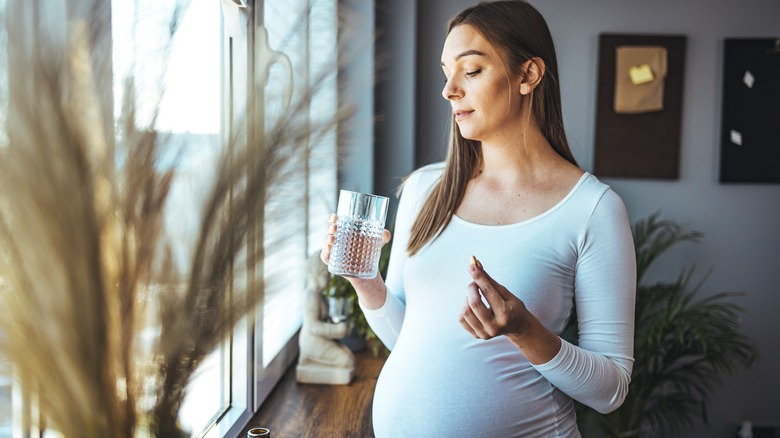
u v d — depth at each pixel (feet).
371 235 3.87
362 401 6.68
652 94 11.93
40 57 1.47
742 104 11.98
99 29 1.57
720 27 11.96
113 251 1.65
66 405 1.66
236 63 5.34
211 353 1.83
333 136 1.76
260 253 1.76
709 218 12.23
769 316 12.34
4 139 1.48
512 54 4.47
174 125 1.86
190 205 1.71
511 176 4.63
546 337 3.99
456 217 4.70
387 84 11.04
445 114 11.82
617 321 4.33
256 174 1.69
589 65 12.02
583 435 10.36
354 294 7.34
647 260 11.42
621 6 11.95
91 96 1.56
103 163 1.59
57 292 1.57
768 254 12.26
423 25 11.72
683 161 12.18
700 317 10.78
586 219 4.37
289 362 7.77
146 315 1.73
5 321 1.56
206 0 4.91
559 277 4.42
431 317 4.60
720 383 11.54
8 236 1.52
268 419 6.17
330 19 1.83
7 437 2.23
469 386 4.43
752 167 12.05
